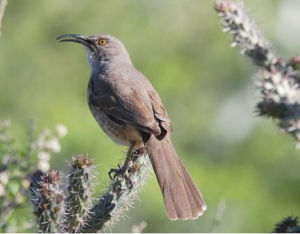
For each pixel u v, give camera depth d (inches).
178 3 663.8
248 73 660.1
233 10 237.6
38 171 248.7
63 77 636.7
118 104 311.1
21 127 568.7
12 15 639.1
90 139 519.2
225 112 644.1
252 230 521.7
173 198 270.7
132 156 283.9
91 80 343.3
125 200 259.6
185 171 280.8
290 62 234.7
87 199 249.8
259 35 239.1
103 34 359.9
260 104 209.2
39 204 234.7
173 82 635.5
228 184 539.8
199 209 268.8
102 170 503.2
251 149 603.5
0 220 289.0
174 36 659.4
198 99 643.5
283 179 572.1
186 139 628.4
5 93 617.9
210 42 674.8
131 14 652.7
